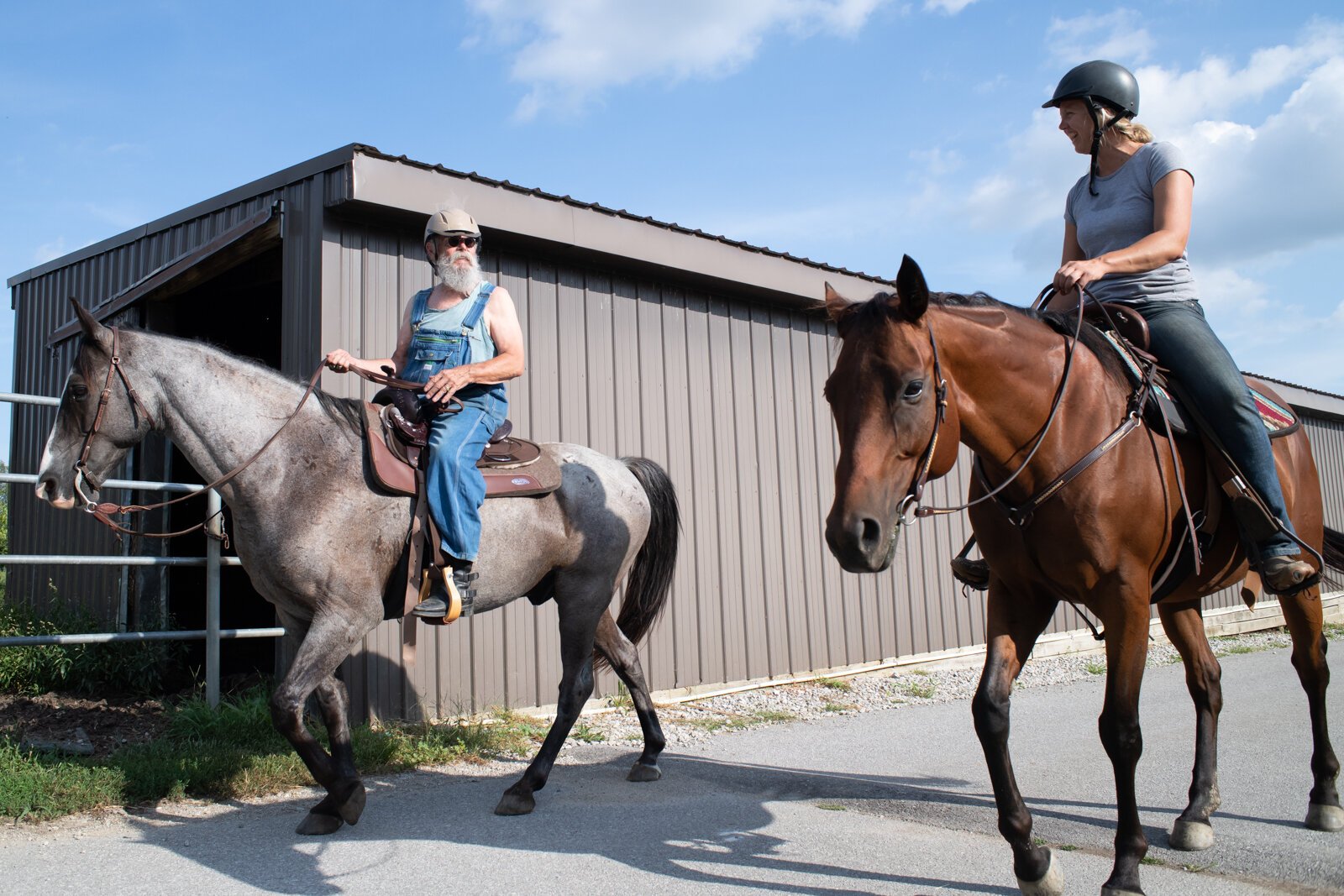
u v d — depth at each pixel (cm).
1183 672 891
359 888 318
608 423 717
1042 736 600
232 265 676
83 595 762
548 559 459
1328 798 395
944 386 286
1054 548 307
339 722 391
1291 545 344
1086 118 384
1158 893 320
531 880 327
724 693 764
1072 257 409
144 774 423
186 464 739
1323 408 1504
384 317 602
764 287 810
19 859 338
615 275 736
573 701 445
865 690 800
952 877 333
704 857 354
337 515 386
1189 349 344
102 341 380
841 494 269
